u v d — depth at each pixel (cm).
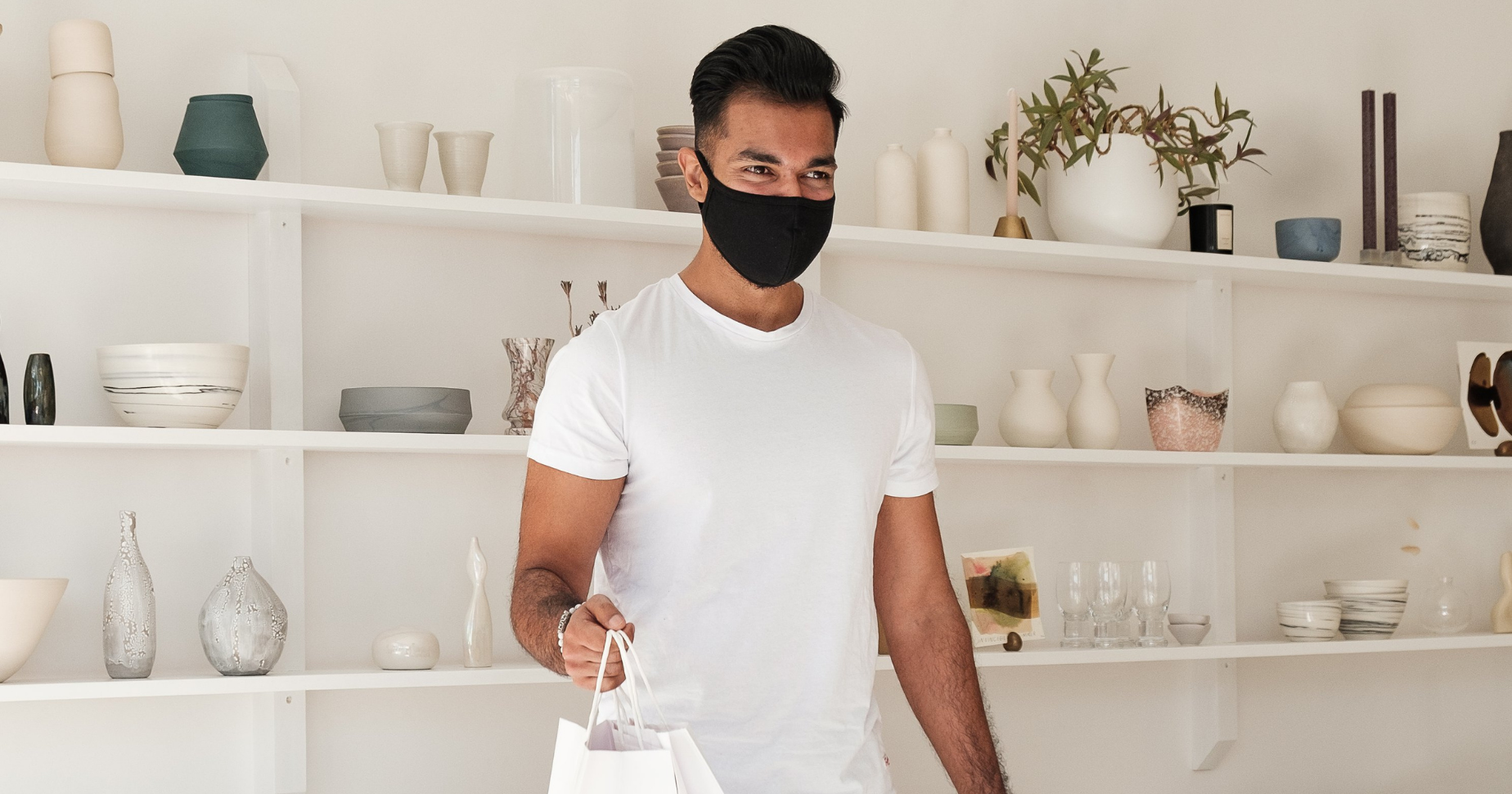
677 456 146
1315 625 267
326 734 221
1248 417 290
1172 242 286
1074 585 250
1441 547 308
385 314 228
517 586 142
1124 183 258
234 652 196
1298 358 296
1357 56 306
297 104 216
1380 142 308
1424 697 306
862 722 153
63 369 210
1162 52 289
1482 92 316
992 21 276
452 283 232
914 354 165
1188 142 278
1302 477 295
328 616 221
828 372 155
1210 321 279
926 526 168
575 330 233
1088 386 259
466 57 237
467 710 231
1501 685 314
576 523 146
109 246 213
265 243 212
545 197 223
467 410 215
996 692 266
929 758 257
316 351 223
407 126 213
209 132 202
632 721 143
